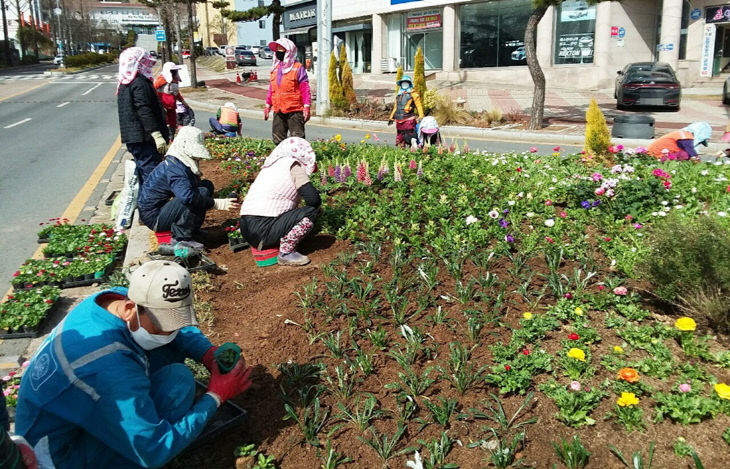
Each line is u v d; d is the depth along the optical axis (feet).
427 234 18.48
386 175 25.26
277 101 30.12
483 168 27.25
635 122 46.85
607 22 86.07
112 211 25.11
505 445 9.78
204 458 9.87
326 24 68.13
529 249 16.96
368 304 14.29
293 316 14.06
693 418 10.16
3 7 229.04
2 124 62.34
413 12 109.81
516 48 97.40
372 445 9.84
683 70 84.17
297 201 17.40
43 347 8.06
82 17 348.79
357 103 71.87
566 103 74.38
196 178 18.85
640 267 14.26
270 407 11.01
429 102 60.85
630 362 11.63
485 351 12.42
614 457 9.59
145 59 21.97
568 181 23.62
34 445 7.88
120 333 8.18
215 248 19.74
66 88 114.73
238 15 105.29
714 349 12.12
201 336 10.47
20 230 24.84
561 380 11.37
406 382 11.41
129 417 7.68
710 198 21.84
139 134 22.09
